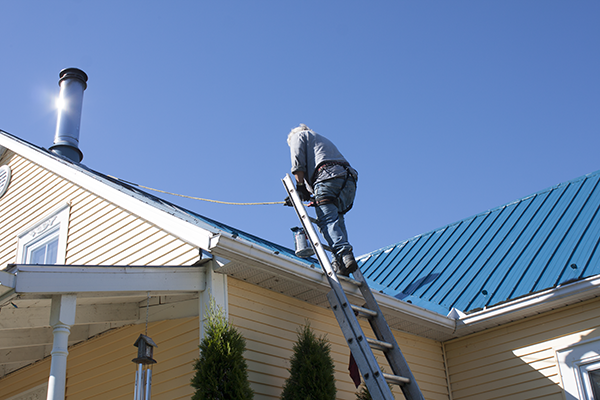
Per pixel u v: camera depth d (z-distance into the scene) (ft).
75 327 20.70
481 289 24.58
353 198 18.98
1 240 31.09
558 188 31.24
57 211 28.55
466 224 32.48
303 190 19.76
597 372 21.21
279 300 19.95
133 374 19.35
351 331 15.52
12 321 15.74
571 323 22.33
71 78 37.70
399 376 15.44
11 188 32.35
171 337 18.86
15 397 22.76
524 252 25.98
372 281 30.25
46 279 14.65
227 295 18.21
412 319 22.56
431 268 28.89
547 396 22.07
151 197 27.84
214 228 18.56
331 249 18.16
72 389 20.77
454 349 25.36
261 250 17.58
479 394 23.94
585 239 24.27
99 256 24.73
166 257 21.03
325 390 16.93
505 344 23.84
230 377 15.65
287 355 19.19
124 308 18.83
